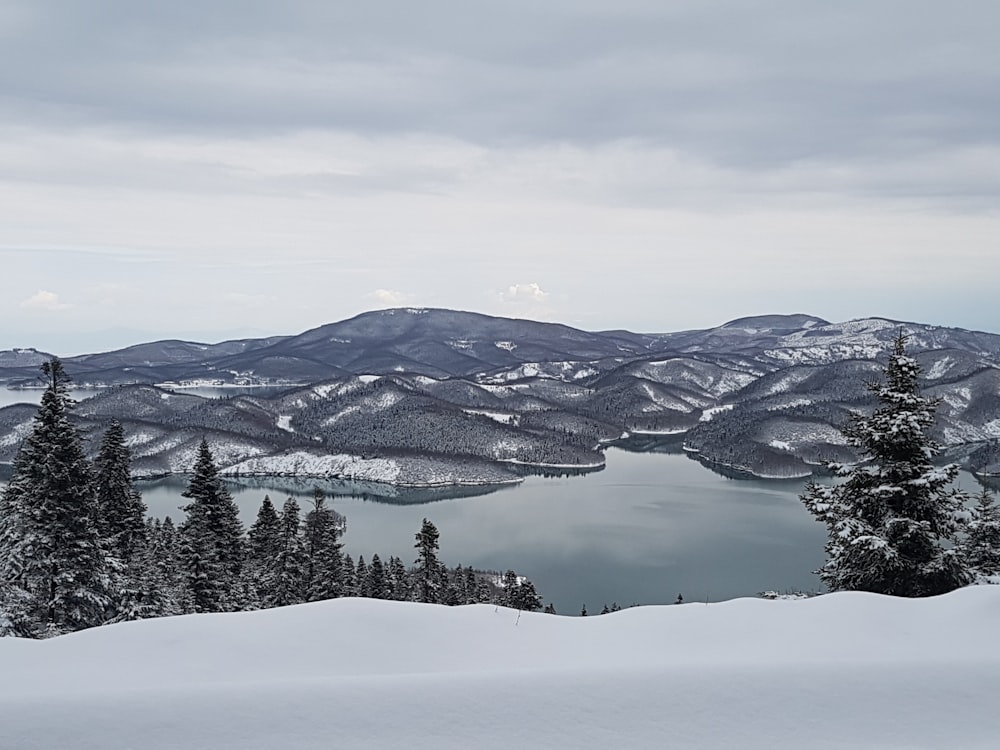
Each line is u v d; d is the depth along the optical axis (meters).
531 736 6.31
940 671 7.48
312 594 38.94
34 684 8.80
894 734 6.42
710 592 72.19
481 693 7.00
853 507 19.55
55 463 21.58
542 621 12.41
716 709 6.78
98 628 10.94
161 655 9.88
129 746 6.02
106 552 23.30
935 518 18.66
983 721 6.62
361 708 6.66
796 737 6.37
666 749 6.17
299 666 9.72
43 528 21.44
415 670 9.86
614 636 11.54
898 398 18.73
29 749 5.91
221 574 31.53
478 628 11.66
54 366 22.12
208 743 6.10
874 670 7.51
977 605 11.56
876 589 18.64
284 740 6.16
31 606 21.02
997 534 19.08
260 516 44.62
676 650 10.70
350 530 109.88
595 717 6.62
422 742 6.19
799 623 11.45
